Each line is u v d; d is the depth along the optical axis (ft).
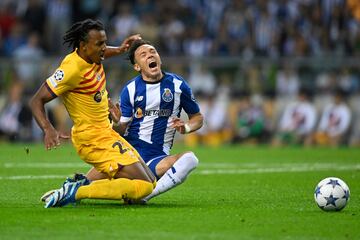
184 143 149.28
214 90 147.54
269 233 44.98
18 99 144.66
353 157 114.83
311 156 116.98
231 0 165.37
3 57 155.63
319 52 159.33
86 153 55.83
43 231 44.65
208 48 158.40
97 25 54.70
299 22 162.09
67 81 54.29
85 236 43.19
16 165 95.61
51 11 164.76
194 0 169.48
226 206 56.70
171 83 60.90
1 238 42.47
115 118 58.39
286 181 78.38
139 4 166.20
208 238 43.04
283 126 146.20
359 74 147.84
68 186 53.62
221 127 146.72
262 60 148.36
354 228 46.83
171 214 51.67
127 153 55.42
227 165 100.17
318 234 44.91
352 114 145.07
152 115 60.70
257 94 147.33
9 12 164.96
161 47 158.81
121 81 146.30
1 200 59.36
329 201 53.31
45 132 53.67
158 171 59.00
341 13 161.38
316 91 146.51
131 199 55.26
